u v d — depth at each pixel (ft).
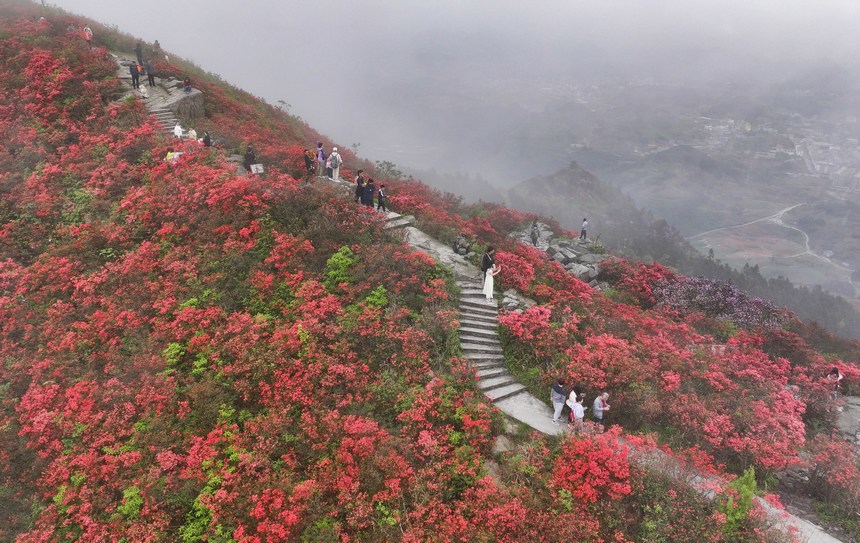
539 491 35.12
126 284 49.78
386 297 49.96
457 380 43.65
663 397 45.85
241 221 54.90
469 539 31.37
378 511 32.76
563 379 42.70
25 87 77.20
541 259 81.66
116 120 75.61
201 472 34.09
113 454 36.29
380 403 40.65
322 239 54.95
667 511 33.27
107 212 60.13
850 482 40.06
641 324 63.26
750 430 44.19
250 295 48.24
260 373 40.04
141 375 40.75
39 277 50.96
